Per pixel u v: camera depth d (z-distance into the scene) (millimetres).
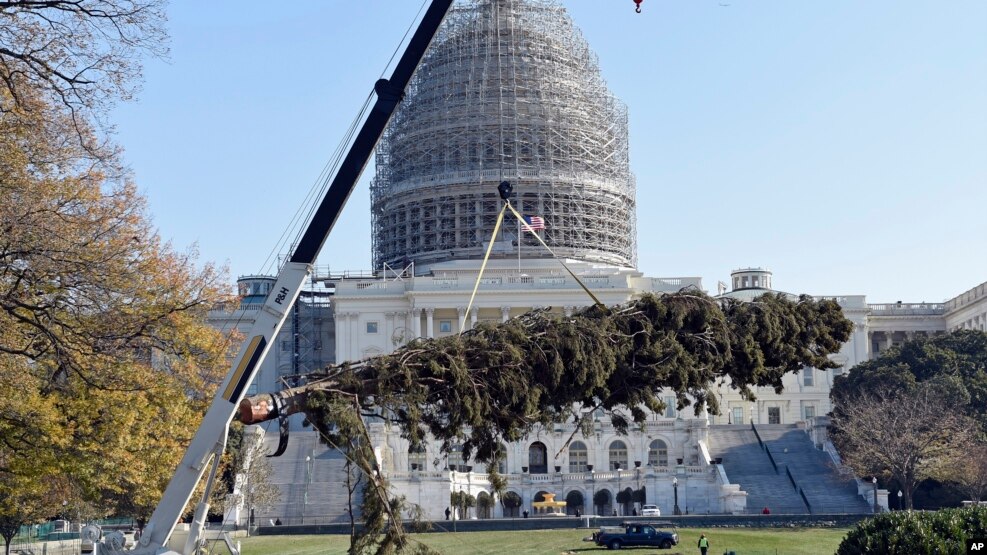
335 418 34031
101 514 89938
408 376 34719
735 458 145125
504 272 175375
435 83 182250
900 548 43281
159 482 63594
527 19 184250
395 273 182250
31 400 47656
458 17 183375
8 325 44438
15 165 43531
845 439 130250
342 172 34938
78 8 41875
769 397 179500
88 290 45719
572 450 151000
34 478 52125
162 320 52469
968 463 113000
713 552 81500
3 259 43500
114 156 47094
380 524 34562
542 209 177500
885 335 197875
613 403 39250
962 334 151500
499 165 178375
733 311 41219
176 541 34719
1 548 84250
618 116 189000
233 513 108688
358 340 172125
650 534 85562
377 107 35031
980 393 136875
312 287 192250
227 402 34312
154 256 54469
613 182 183000
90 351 47062
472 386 35000
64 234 44844
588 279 167750
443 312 170875
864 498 127938
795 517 108500
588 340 37062
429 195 181625
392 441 137125
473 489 131750
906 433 112250
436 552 35344
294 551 84312
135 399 52344
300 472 132500
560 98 181125
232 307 64188
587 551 83875
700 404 40812
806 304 42281
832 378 180125
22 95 43438
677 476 135375
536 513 136875
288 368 188250
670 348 38562
